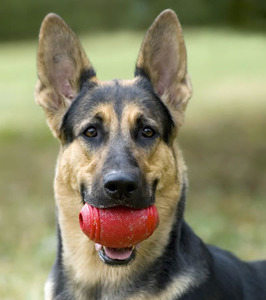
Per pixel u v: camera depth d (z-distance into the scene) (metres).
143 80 6.64
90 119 6.17
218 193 14.14
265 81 32.78
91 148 6.10
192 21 17.98
